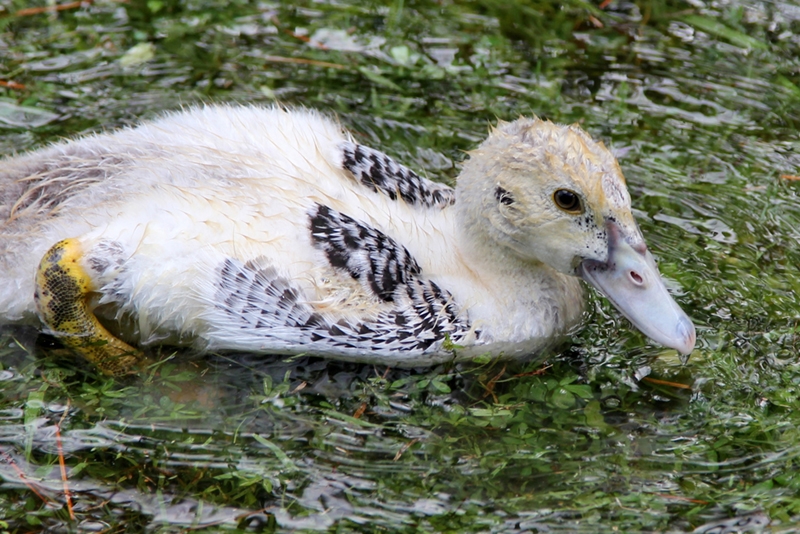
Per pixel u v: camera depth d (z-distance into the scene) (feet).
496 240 35.12
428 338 34.19
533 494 30.27
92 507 28.96
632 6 55.67
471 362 35.19
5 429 31.27
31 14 52.01
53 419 31.83
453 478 30.71
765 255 41.04
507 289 35.63
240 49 51.29
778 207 43.57
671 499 30.14
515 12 54.80
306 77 49.75
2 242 33.45
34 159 35.27
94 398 32.68
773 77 51.29
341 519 29.04
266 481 30.17
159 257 32.07
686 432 32.81
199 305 33.09
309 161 35.35
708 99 49.88
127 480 29.94
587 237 33.45
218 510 29.09
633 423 33.12
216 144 35.32
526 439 32.32
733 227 42.47
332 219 33.09
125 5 53.26
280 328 33.45
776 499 30.14
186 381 33.71
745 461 31.65
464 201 35.45
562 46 52.90
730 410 33.65
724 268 40.27
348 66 50.60
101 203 32.91
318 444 31.73
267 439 31.81
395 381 34.27
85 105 46.55
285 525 28.71
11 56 49.24
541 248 34.32
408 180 37.37
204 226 32.27
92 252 32.01
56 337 33.88
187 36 51.78
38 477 29.81
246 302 32.94
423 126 47.34
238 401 33.19
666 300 32.89
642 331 32.89
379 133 46.85
